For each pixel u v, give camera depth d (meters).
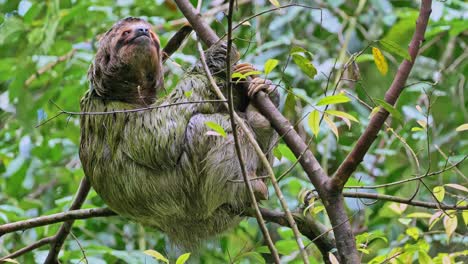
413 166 14.79
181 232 10.72
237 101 10.34
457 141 15.52
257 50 15.55
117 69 10.85
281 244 12.88
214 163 10.04
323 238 9.90
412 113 14.80
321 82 16.12
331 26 16.00
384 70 8.77
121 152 10.44
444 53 16.72
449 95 16.05
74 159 16.66
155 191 10.30
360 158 8.59
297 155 9.03
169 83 14.95
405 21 15.71
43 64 15.40
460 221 13.36
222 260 13.87
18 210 13.73
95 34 16.09
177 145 10.17
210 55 10.70
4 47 15.21
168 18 17.55
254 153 10.19
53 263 11.19
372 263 10.10
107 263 13.49
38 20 15.98
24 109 14.75
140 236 14.14
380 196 9.59
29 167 15.50
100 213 10.60
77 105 15.66
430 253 13.76
